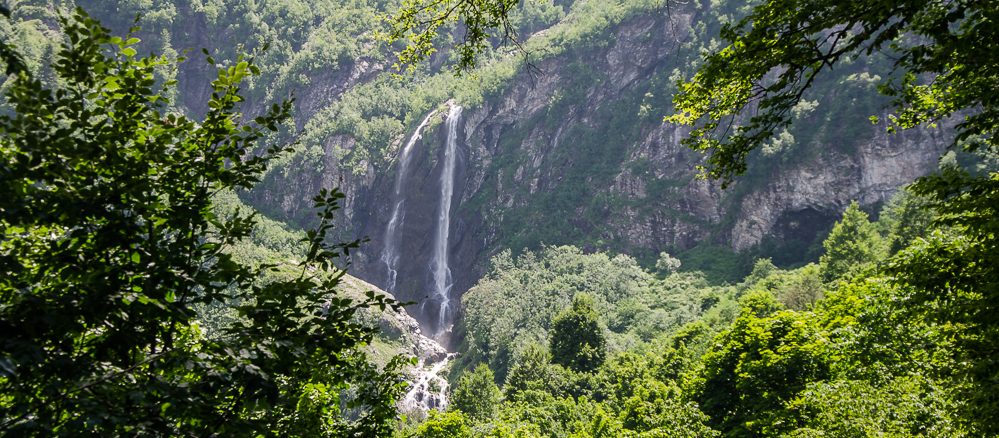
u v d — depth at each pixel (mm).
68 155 4805
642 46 176375
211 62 5691
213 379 4789
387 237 170375
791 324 32406
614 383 60594
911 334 23016
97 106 5367
